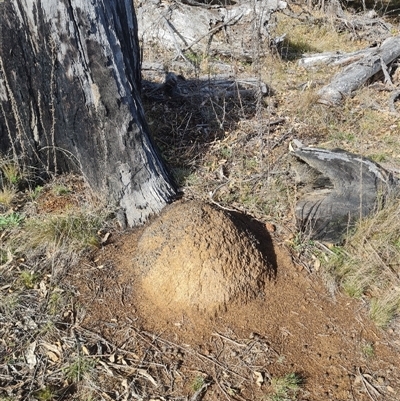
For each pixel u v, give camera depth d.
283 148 4.72
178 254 2.95
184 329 2.85
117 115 3.49
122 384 2.56
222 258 2.93
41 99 3.61
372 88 6.34
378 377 2.68
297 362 2.72
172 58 7.23
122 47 3.56
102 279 3.14
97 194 3.73
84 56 3.36
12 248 3.31
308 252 3.39
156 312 2.93
